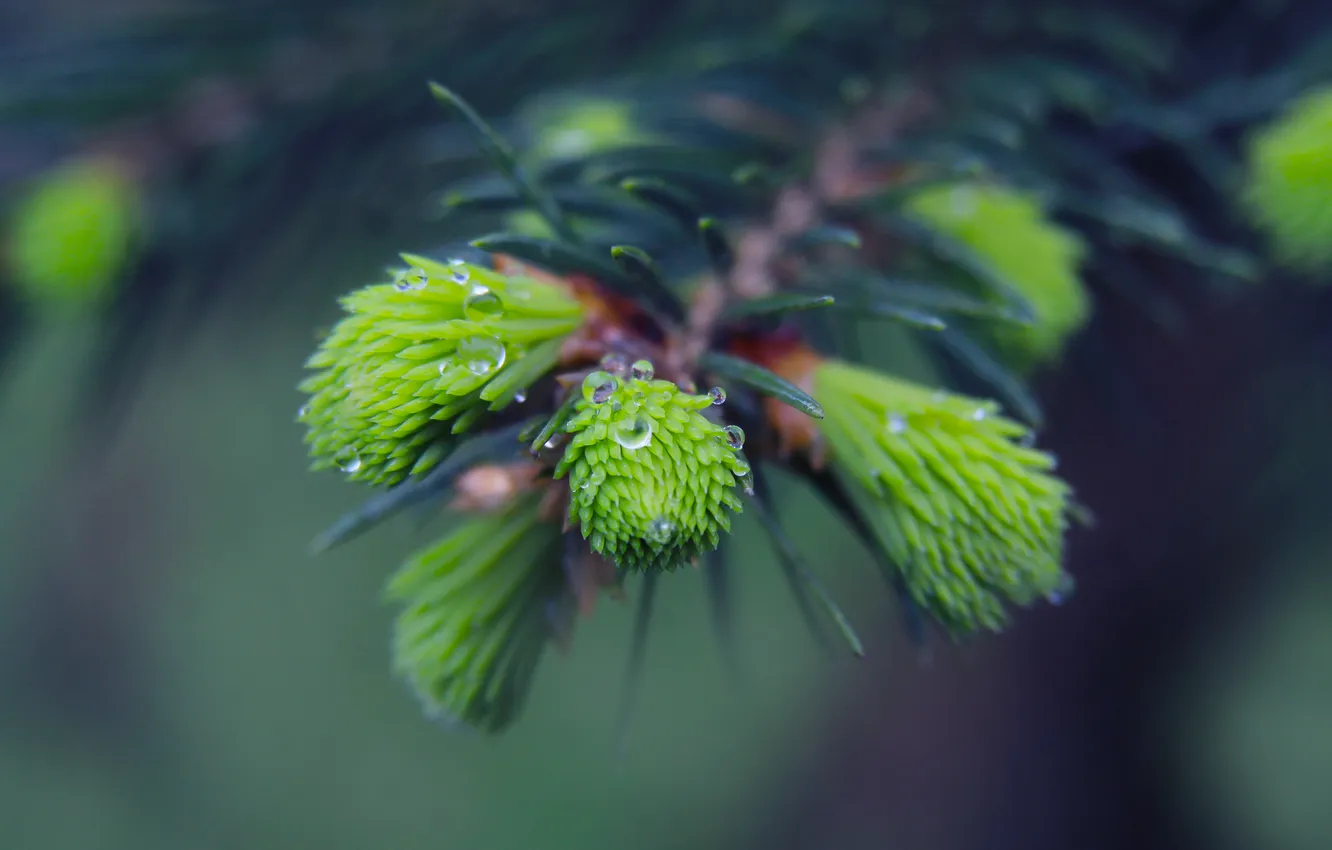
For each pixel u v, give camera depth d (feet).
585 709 2.40
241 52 1.06
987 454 0.83
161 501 2.36
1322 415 1.07
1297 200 0.92
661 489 0.80
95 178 1.05
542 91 1.05
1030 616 1.73
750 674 2.26
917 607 0.86
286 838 2.39
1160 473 1.32
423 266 0.82
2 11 1.10
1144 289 1.01
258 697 2.45
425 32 1.06
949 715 1.89
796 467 0.86
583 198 0.91
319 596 2.43
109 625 2.39
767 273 0.89
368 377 0.81
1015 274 0.93
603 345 0.85
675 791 2.33
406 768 2.46
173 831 2.36
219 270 1.08
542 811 2.40
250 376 1.93
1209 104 0.98
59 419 1.19
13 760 2.33
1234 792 1.82
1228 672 1.73
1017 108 0.97
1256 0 1.00
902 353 1.41
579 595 0.85
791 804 2.12
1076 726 1.75
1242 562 1.42
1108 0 1.01
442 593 0.84
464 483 0.84
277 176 1.07
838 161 0.96
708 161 0.93
